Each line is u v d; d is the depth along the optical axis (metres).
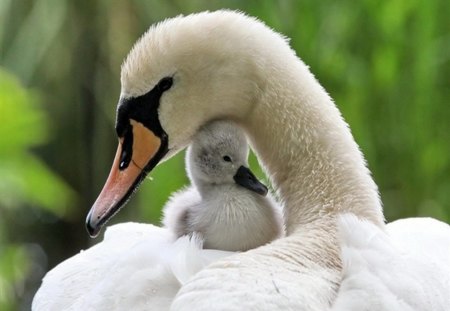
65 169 13.16
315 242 5.30
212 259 5.20
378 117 11.06
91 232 5.73
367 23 10.93
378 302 4.98
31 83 12.26
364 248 5.18
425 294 5.13
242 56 5.79
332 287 5.07
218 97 5.79
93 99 12.65
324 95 5.92
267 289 4.89
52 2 11.94
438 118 10.99
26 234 13.72
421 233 6.35
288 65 5.86
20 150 8.39
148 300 5.11
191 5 11.83
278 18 11.05
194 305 4.87
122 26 12.02
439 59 10.92
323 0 10.98
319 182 5.73
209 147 5.59
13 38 11.98
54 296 5.82
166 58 5.73
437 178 11.06
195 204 5.59
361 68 11.00
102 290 5.21
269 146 5.87
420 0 10.74
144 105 5.77
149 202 10.65
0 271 9.50
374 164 11.06
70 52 12.18
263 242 5.48
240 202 5.49
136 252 5.29
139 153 5.80
